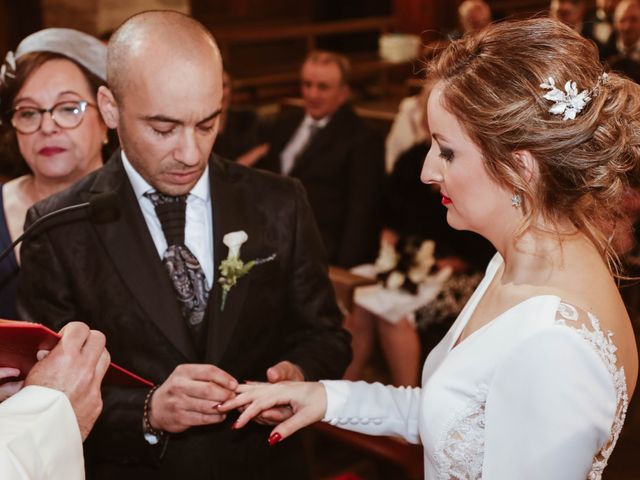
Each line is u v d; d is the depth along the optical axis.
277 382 1.90
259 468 2.09
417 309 4.04
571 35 1.48
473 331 1.61
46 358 1.60
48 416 1.51
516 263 1.54
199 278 1.98
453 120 1.49
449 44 1.56
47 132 2.24
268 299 2.03
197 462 1.98
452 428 1.54
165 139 1.82
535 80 1.42
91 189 1.97
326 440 4.00
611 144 1.42
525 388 1.41
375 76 12.41
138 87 1.78
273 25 13.61
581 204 1.47
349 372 4.21
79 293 1.93
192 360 1.93
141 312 1.93
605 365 1.39
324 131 4.63
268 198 2.06
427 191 4.02
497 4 13.51
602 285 1.49
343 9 14.35
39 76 2.24
